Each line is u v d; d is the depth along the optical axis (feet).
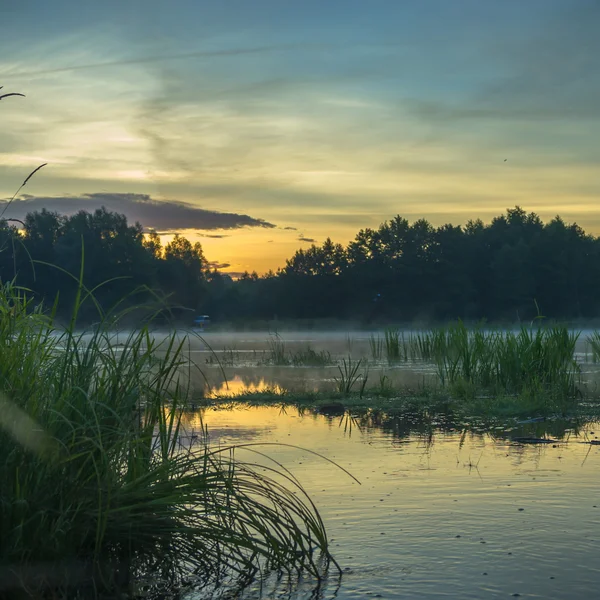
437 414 37.83
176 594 13.30
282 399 43.88
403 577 13.89
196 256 352.90
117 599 12.98
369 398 44.45
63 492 13.89
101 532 14.03
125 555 14.38
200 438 29.09
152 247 341.82
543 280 333.62
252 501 15.23
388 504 19.06
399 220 344.49
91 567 13.91
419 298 337.72
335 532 16.76
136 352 15.79
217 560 15.03
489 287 338.13
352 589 13.38
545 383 45.68
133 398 15.46
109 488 13.39
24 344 15.19
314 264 355.77
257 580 14.02
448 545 15.74
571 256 340.80
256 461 24.76
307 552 15.33
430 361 76.13
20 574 13.23
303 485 21.22
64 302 218.59
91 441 14.48
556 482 21.48
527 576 13.85
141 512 14.26
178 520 14.75
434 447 27.68
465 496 19.88
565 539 16.07
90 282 243.60
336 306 344.08
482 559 14.84
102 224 260.21
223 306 354.95
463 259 339.16
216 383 55.47
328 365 75.66
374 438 29.81
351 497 19.77
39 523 13.44
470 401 42.04
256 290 371.15
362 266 346.95
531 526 17.06
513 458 25.35
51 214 259.60
